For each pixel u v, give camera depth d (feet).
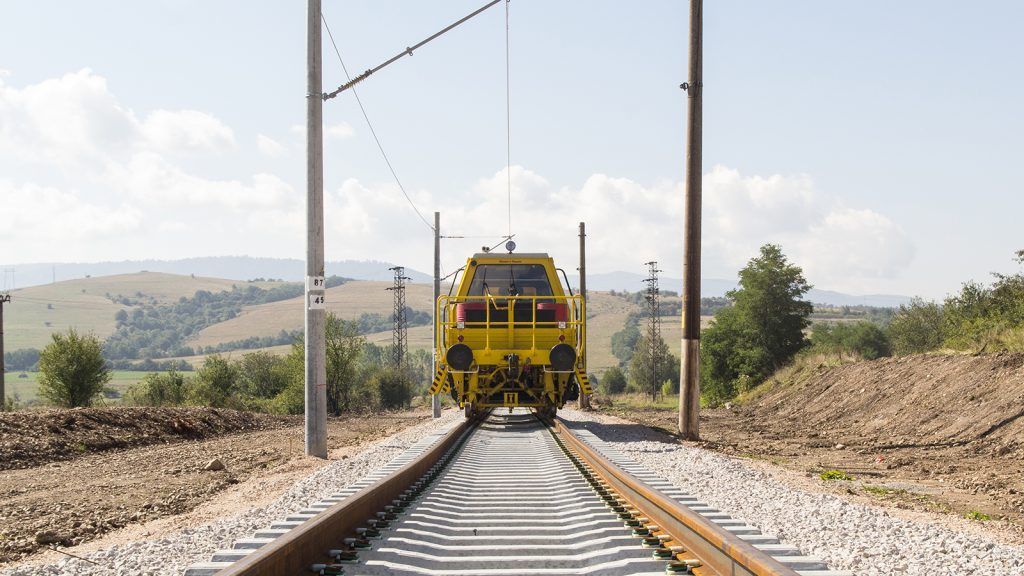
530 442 58.70
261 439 68.95
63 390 120.78
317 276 54.44
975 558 23.06
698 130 64.49
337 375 128.88
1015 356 68.54
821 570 19.27
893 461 52.13
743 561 17.69
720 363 180.24
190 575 18.66
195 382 143.84
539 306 67.62
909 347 171.01
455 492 34.06
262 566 16.79
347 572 19.61
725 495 34.60
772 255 189.47
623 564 20.35
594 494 32.89
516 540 23.91
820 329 253.44
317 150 55.01
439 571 20.04
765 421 90.84
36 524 31.01
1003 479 43.68
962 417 62.85
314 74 55.16
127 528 31.01
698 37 64.44
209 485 41.65
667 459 48.78
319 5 55.42
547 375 67.92
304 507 30.81
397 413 124.16
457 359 65.98
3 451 50.06
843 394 89.10
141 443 62.44
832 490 40.32
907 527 27.25
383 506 29.01
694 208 64.64
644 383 356.79
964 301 143.02
